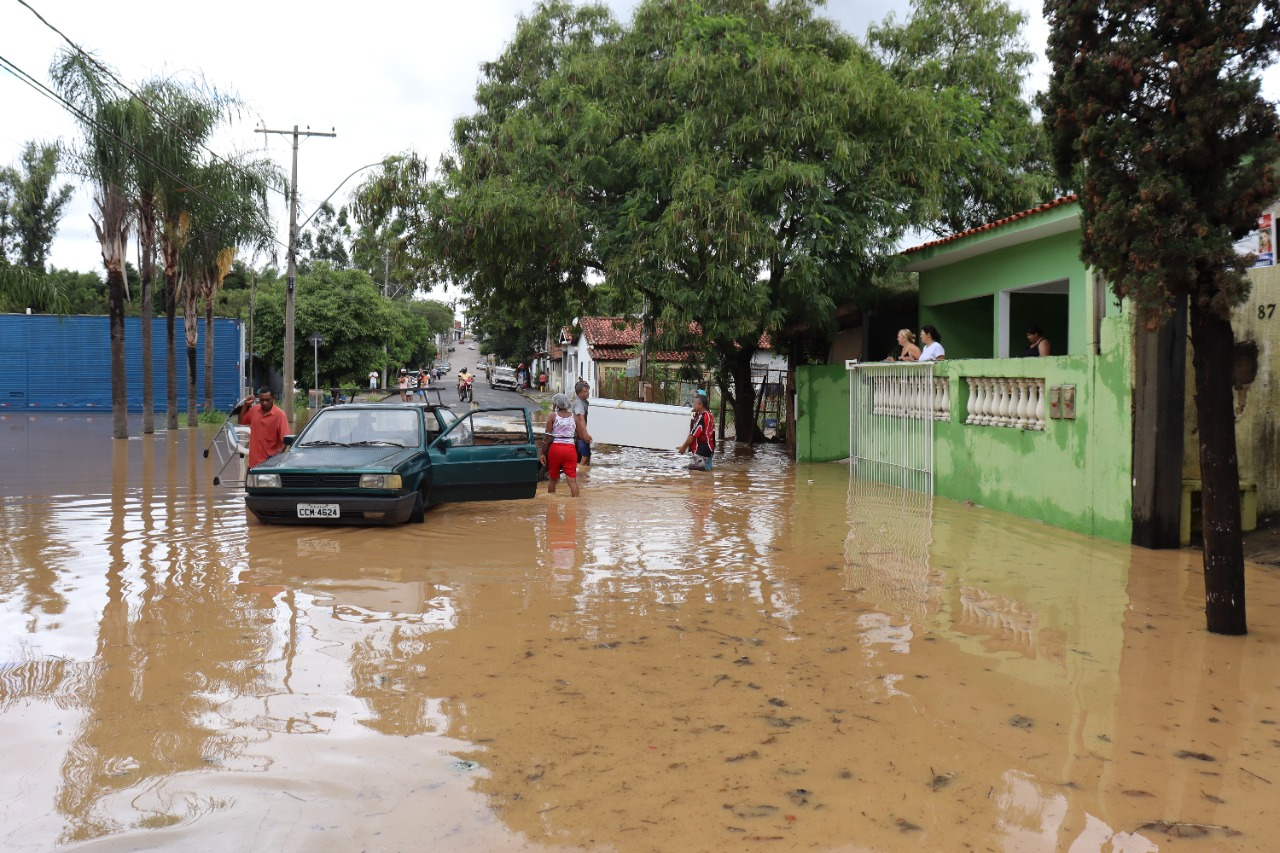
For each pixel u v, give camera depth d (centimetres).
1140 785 394
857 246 1697
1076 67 600
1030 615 671
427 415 1281
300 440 1162
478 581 779
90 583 764
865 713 476
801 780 397
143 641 598
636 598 722
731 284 1656
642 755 422
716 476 1642
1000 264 1639
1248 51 562
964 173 1944
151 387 2559
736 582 779
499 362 8519
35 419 3453
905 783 395
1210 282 579
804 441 1936
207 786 389
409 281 2098
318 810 368
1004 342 1641
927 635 619
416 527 1060
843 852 339
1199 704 491
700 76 1716
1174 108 573
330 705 484
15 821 358
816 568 836
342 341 4681
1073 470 1033
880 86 1748
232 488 1409
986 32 2217
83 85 2069
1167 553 896
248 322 4578
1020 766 413
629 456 2067
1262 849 343
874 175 1725
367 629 630
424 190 1906
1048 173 2156
